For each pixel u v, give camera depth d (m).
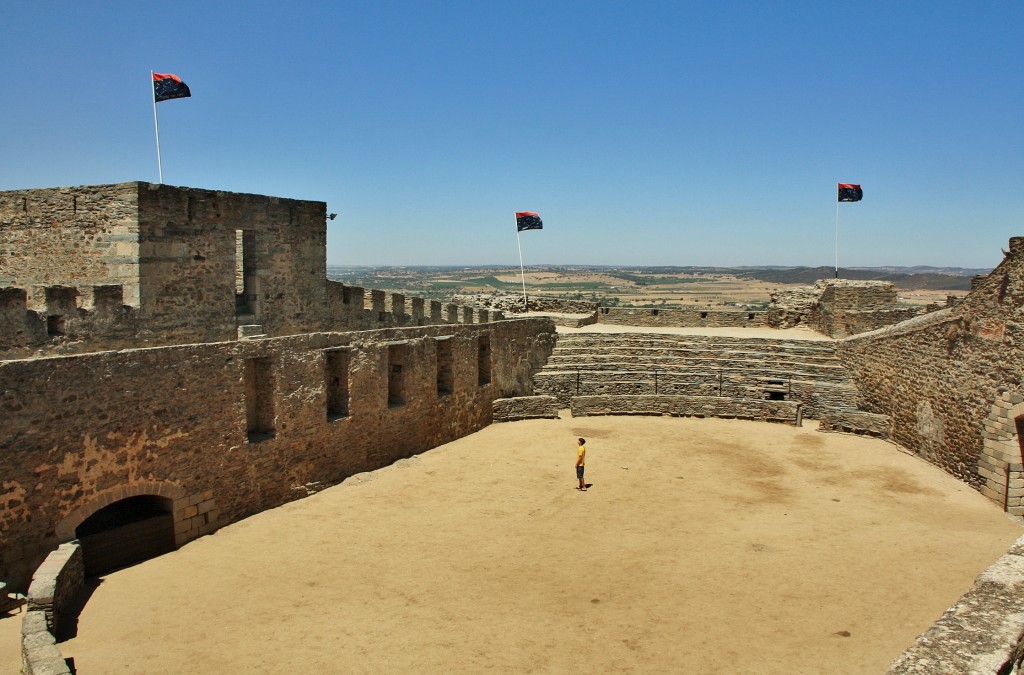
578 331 47.31
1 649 14.30
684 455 30.97
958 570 19.23
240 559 19.81
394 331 29.23
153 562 19.58
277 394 23.73
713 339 43.75
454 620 16.50
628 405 38.62
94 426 18.39
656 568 19.45
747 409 37.34
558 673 14.33
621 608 17.12
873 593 17.84
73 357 17.92
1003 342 24.67
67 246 26.58
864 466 29.42
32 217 27.06
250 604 17.19
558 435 34.28
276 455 23.81
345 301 34.91
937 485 26.92
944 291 151.25
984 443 25.64
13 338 21.30
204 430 21.31
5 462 16.61
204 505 21.44
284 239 31.23
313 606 17.14
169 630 15.88
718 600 17.52
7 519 16.69
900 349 32.47
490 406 36.44
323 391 25.59
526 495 25.61
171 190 26.03
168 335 26.28
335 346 26.11
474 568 19.45
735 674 14.26
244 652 15.01
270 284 30.70
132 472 19.38
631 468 29.05
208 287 27.80
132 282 25.16
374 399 28.09
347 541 21.22
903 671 7.55
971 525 22.81
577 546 21.06
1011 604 8.70
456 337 33.28
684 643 15.48
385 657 14.88
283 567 19.34
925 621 16.34
